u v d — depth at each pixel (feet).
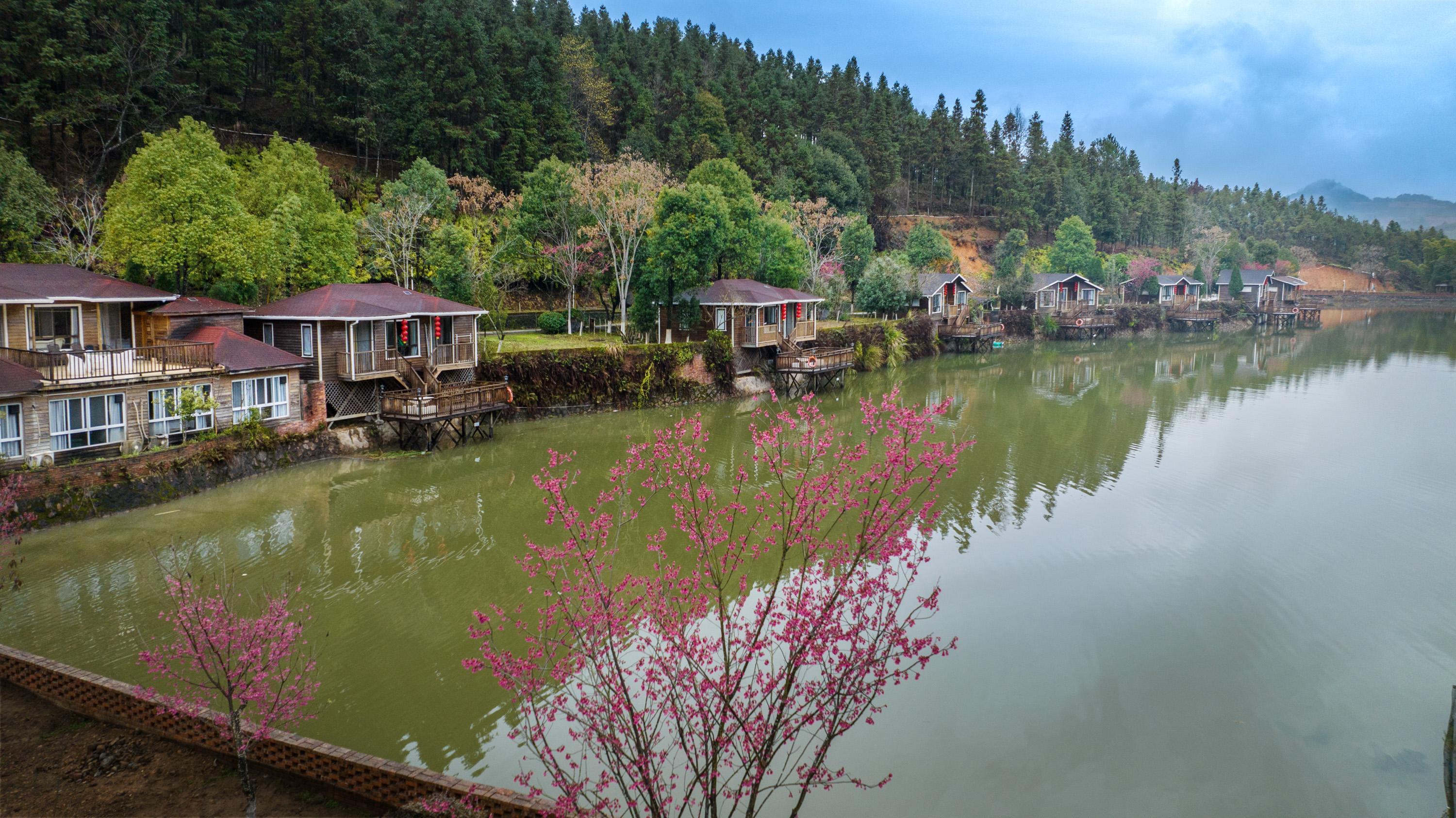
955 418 127.95
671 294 147.95
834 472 27.55
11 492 60.13
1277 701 46.96
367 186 201.26
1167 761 41.32
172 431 80.89
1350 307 412.57
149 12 194.18
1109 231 429.38
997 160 420.77
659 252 145.69
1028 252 354.54
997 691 47.65
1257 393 151.12
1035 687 48.19
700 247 148.66
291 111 220.02
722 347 144.36
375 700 44.45
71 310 85.56
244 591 59.16
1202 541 71.56
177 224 101.35
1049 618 56.95
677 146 271.90
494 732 41.39
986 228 403.13
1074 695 47.39
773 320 156.76
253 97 228.22
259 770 33.17
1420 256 479.82
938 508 79.77
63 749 34.63
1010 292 267.80
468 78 221.25
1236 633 54.85
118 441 76.54
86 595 57.16
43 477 68.13
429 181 171.53
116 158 185.98
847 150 355.15
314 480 87.04
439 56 225.35
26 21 176.04
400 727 41.75
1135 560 67.21
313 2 222.28
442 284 140.56
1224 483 90.12
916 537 71.20
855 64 480.23
